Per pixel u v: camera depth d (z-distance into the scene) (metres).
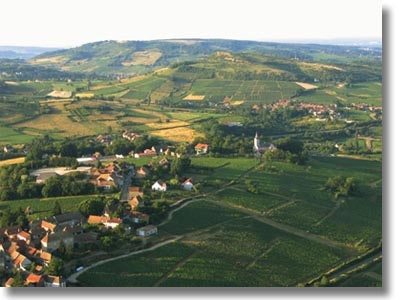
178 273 174.62
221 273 179.50
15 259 171.75
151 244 191.50
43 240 179.88
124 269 171.62
